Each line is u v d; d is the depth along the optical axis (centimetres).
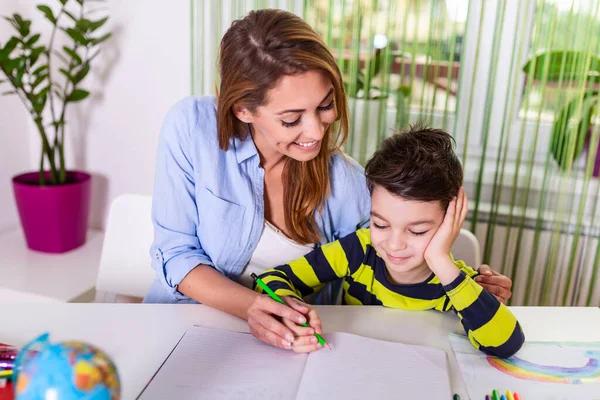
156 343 85
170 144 110
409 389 76
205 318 93
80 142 209
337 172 115
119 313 92
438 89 166
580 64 154
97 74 199
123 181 208
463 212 93
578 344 90
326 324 94
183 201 111
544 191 166
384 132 173
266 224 113
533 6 154
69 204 187
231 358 82
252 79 89
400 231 93
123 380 76
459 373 82
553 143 162
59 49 200
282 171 113
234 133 107
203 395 73
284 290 97
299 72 87
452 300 90
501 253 177
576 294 174
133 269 127
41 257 189
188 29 184
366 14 163
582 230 168
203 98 114
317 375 78
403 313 99
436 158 91
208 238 112
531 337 92
